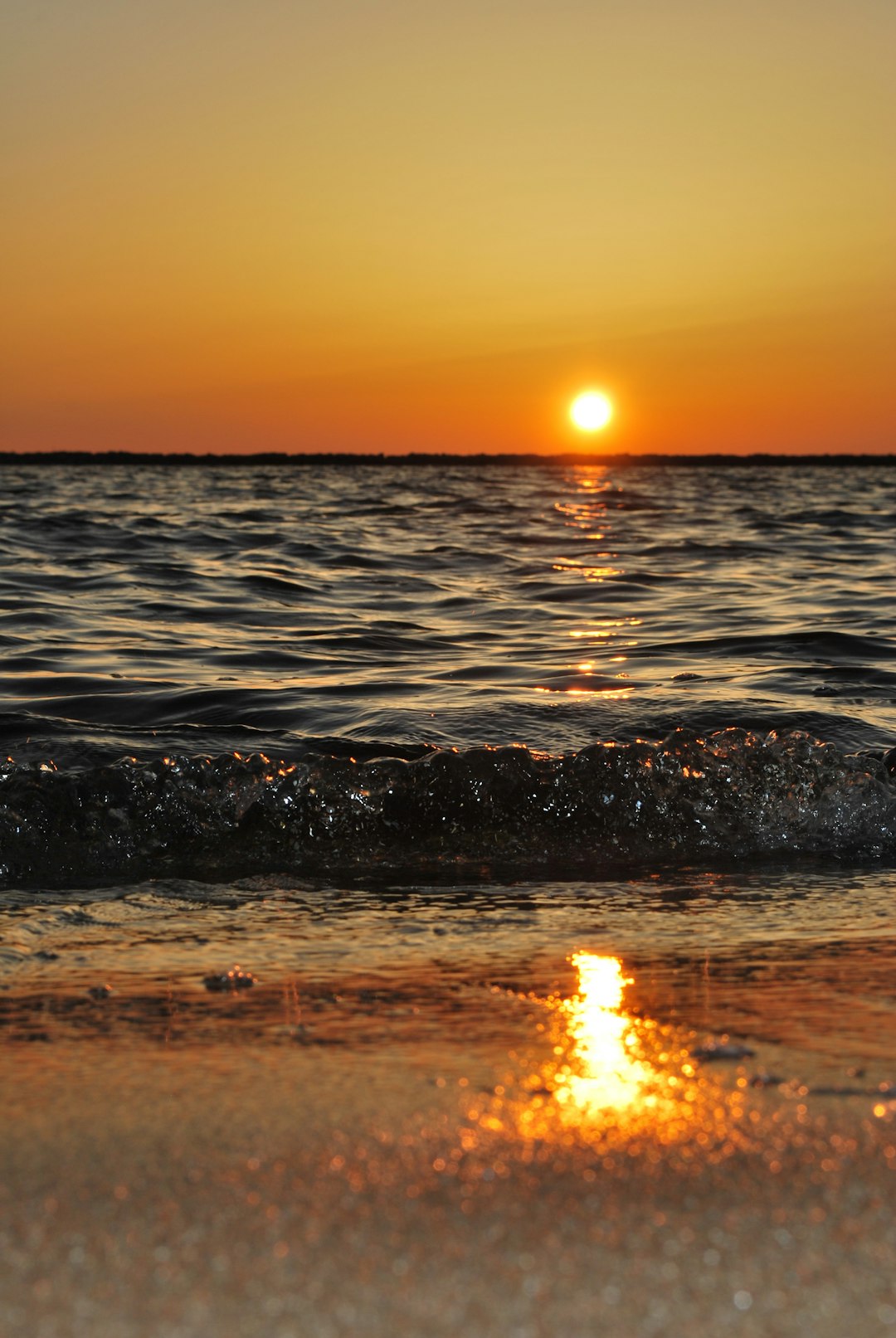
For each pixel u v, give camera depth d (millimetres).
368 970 2758
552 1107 1995
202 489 40594
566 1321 1391
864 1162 1782
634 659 7828
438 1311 1411
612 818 4145
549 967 2773
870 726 5418
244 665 7453
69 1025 2396
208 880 3650
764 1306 1418
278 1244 1557
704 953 2877
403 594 11570
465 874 3725
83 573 12508
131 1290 1453
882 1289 1451
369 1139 1872
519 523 22375
